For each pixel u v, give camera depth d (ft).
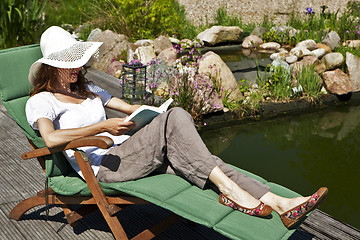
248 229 6.59
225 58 25.66
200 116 19.17
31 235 8.79
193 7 35.37
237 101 20.90
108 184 7.69
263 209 6.89
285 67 23.72
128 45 23.56
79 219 9.41
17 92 8.90
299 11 36.73
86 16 29.19
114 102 9.56
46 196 8.56
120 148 8.08
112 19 26.94
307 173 14.96
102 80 20.51
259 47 29.07
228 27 29.50
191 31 30.58
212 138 17.85
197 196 7.33
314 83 23.49
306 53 26.20
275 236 6.59
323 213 10.30
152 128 7.66
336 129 19.44
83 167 7.71
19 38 23.58
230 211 7.07
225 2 36.24
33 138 8.66
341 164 15.76
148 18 27.02
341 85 23.73
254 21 35.68
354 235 9.35
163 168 8.19
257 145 17.29
